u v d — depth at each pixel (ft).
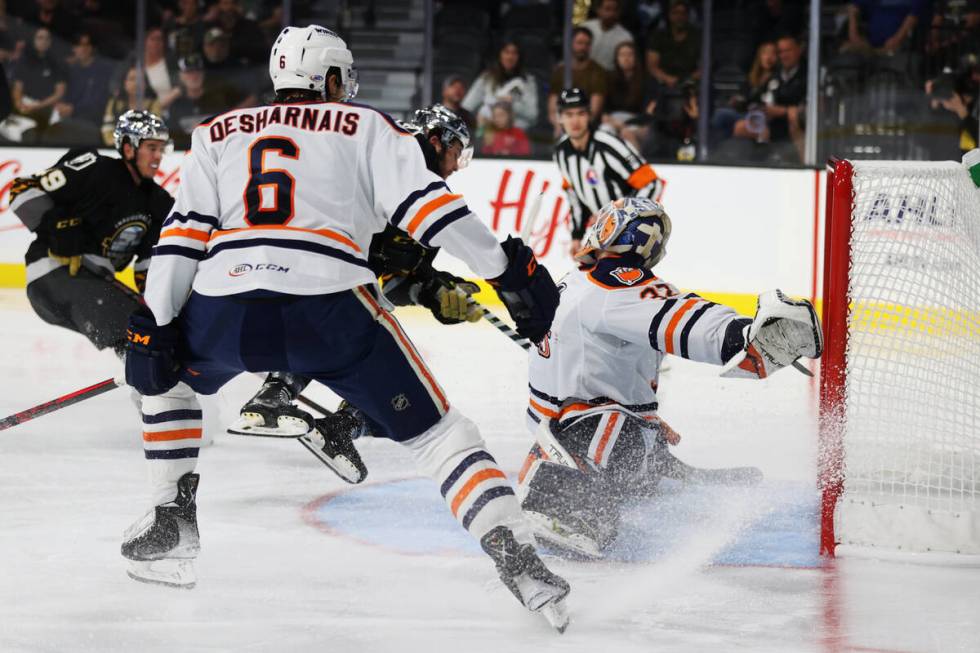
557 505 28.53
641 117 84.79
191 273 23.80
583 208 66.49
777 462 38.78
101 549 29.35
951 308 29.04
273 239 23.08
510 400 51.03
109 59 87.25
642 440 29.96
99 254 46.39
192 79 87.40
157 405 25.34
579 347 29.40
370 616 24.57
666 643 22.95
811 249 77.56
